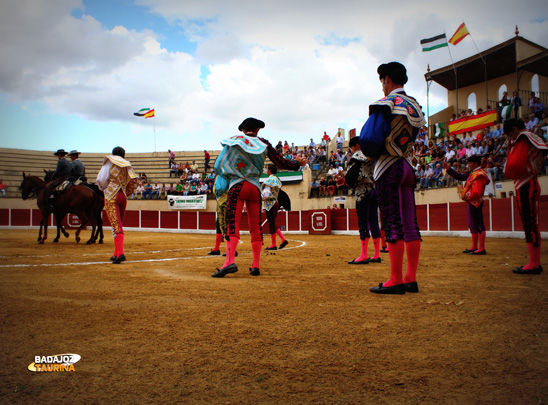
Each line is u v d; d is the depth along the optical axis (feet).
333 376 5.67
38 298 10.71
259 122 15.88
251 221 15.62
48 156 101.86
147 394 5.13
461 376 5.60
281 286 12.72
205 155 95.04
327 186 72.90
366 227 19.62
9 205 83.30
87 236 46.39
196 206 81.87
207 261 20.51
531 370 5.75
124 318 8.68
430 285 12.70
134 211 70.85
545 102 63.87
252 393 5.16
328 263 19.74
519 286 12.36
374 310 9.37
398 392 5.14
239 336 7.47
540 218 38.34
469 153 55.47
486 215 43.98
